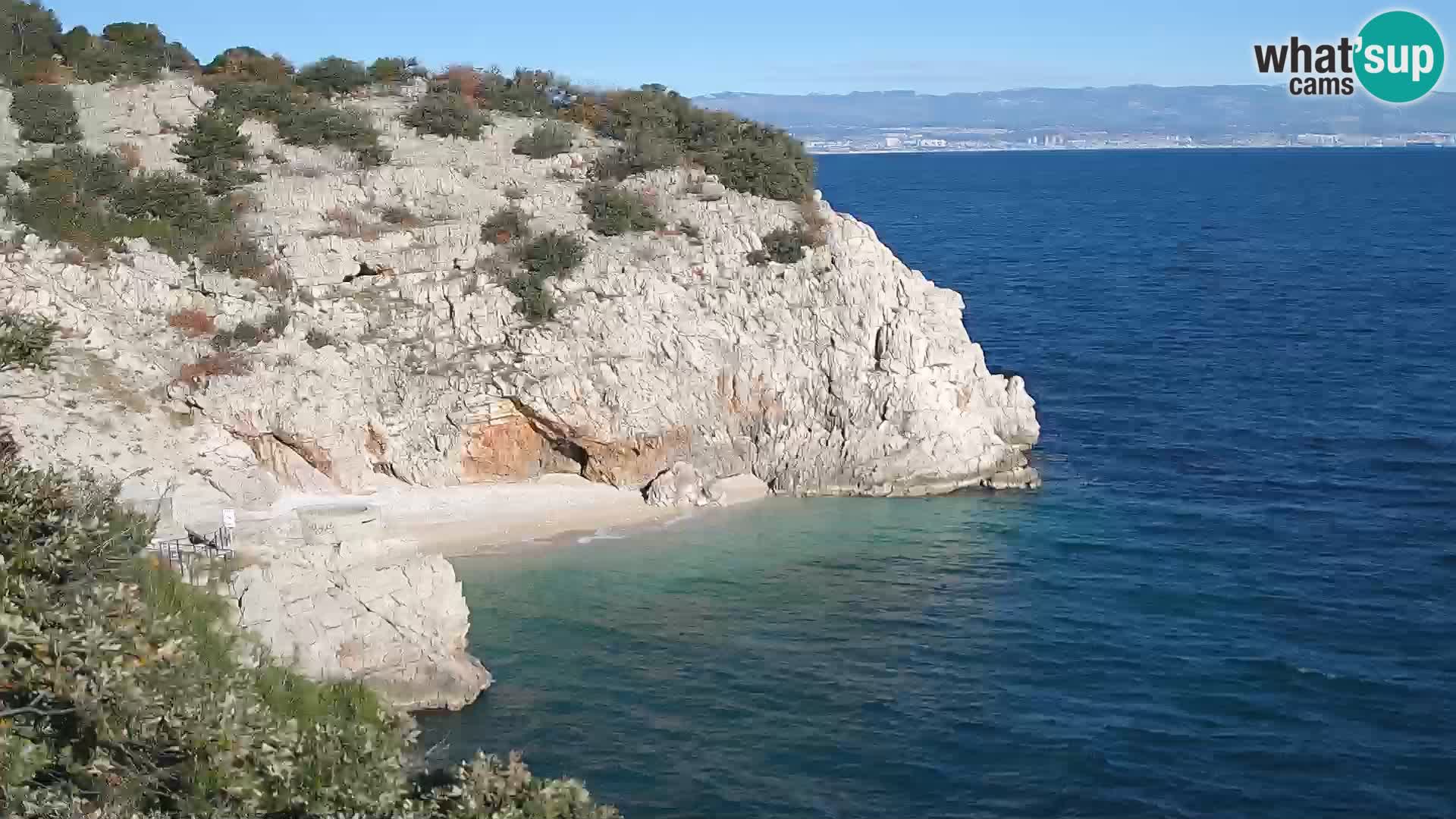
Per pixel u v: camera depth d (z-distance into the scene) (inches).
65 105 2669.8
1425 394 3029.0
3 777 768.3
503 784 962.1
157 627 892.0
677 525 2214.6
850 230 2647.6
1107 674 1603.1
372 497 2198.6
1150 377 3304.6
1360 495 2301.9
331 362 2247.8
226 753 858.1
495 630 1747.0
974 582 1929.1
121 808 799.7
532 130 2938.0
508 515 2218.3
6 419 1939.0
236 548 1494.8
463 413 2279.8
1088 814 1295.5
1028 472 2417.6
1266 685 1562.5
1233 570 1953.7
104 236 2329.0
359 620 1469.0
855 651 1681.8
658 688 1573.6
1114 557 2027.6
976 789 1344.7
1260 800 1316.4
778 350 2452.0
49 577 925.8
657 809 1302.9
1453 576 1903.3
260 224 2468.0
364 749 954.1
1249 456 2571.4
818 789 1346.0
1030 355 3619.6
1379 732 1444.4
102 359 2132.1
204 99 2824.8
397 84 3161.9
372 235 2468.0
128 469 1977.1
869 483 2377.0
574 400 2306.8
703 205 2659.9
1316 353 3560.5
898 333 2437.3
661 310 2437.3
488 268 2427.4
